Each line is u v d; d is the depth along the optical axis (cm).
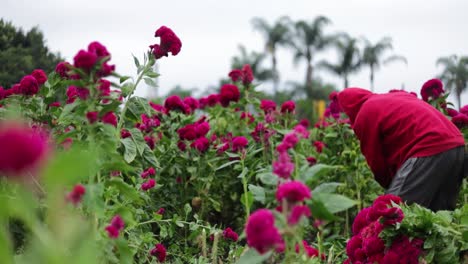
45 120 349
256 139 502
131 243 293
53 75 358
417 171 422
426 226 289
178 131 496
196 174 488
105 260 201
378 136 452
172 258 397
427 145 424
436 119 436
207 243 389
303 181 172
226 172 519
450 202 437
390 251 292
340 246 372
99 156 215
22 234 249
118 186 223
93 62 211
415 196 422
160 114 538
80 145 222
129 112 283
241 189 529
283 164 165
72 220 112
